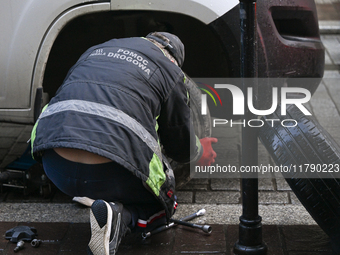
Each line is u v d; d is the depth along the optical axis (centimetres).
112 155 203
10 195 315
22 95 285
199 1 275
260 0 281
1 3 278
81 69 227
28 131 422
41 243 254
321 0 812
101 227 205
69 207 296
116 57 227
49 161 222
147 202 233
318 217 235
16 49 281
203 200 304
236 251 238
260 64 285
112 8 274
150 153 216
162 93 227
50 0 275
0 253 244
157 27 309
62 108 213
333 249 237
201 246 248
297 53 294
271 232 261
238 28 277
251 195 231
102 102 211
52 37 278
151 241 254
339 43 644
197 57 337
